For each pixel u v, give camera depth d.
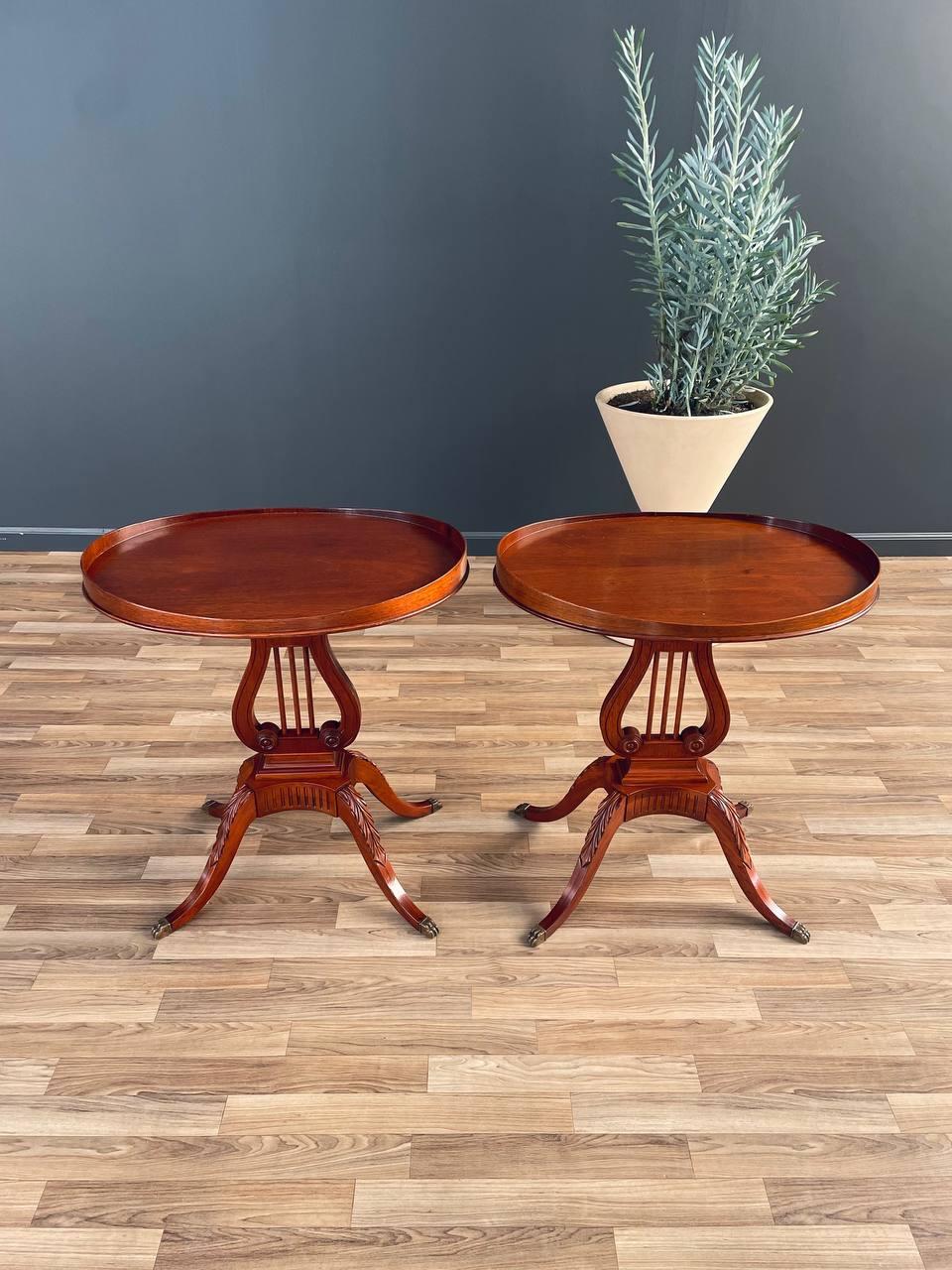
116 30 3.15
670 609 1.61
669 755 1.89
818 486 3.76
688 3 3.13
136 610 1.57
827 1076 1.61
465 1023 1.70
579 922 1.94
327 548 1.88
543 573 1.77
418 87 3.23
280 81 3.22
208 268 3.44
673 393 3.02
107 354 3.55
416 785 2.37
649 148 2.83
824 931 1.91
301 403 3.63
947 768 2.45
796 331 3.53
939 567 3.69
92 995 1.75
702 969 1.82
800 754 2.50
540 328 3.53
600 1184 1.44
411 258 3.44
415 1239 1.36
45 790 2.33
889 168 3.33
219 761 2.46
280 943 1.88
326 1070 1.61
